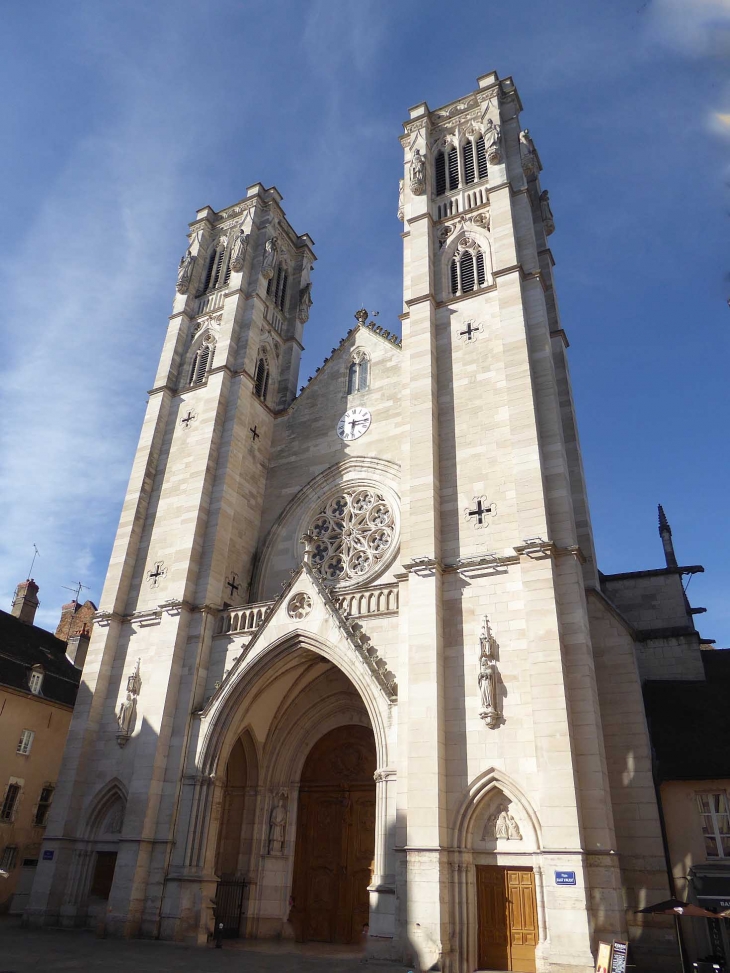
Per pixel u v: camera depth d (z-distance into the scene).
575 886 21.67
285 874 31.45
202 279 50.41
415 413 33.81
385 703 27.44
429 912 23.00
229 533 38.12
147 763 30.88
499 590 28.03
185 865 28.78
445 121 46.75
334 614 30.08
